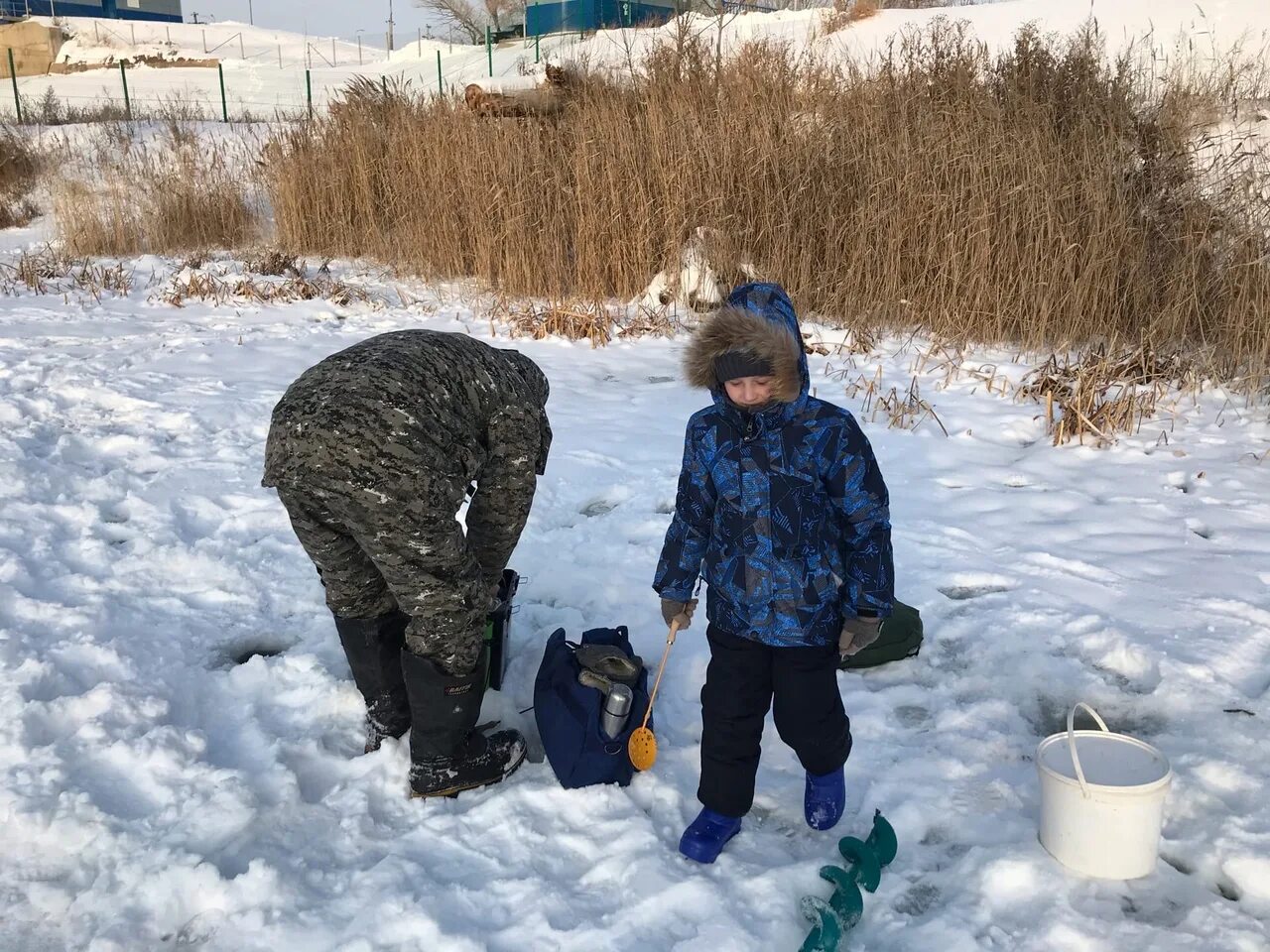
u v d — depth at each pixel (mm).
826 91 9484
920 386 6707
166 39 40750
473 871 2398
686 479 2439
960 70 8953
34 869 2357
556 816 2592
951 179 7996
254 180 13750
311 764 2830
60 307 9484
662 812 2637
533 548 4254
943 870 2438
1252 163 7258
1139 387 6477
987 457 5418
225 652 3451
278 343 8039
